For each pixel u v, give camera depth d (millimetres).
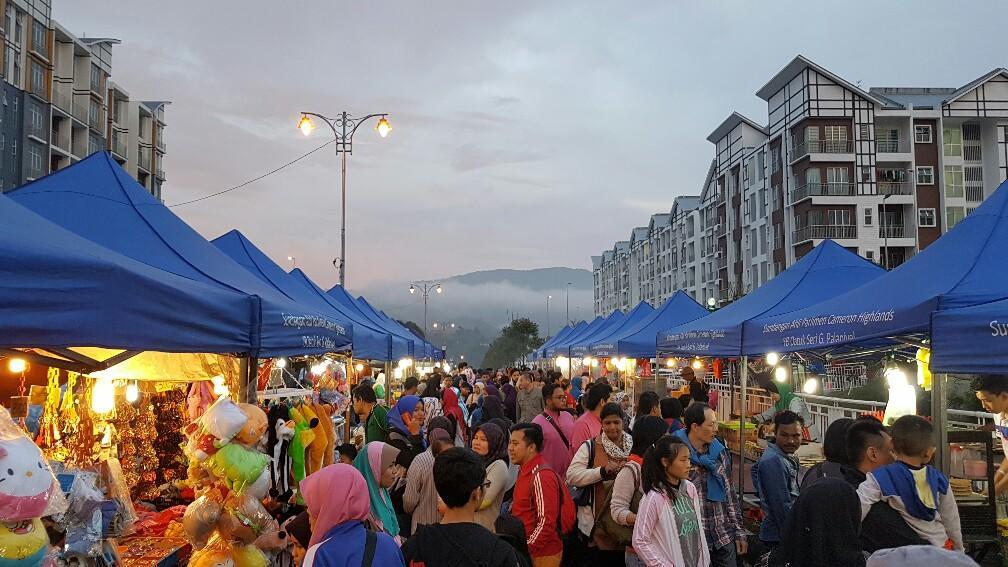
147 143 69812
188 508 5039
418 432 8102
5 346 3295
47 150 52281
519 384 14398
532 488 5297
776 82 52656
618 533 5473
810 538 3891
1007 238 5836
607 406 6133
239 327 5336
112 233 5965
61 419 5980
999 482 5832
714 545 5793
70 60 55562
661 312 19547
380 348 14773
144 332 3984
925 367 8570
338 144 25344
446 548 3287
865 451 4590
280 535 5129
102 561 4520
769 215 54562
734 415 15898
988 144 49656
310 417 7637
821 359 12422
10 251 3252
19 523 3242
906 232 49000
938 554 2191
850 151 49031
